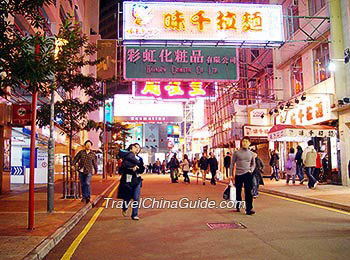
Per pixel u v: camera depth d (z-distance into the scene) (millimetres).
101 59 13758
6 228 7543
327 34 18047
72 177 13172
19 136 18922
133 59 19891
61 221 8359
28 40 5988
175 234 7418
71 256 5875
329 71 18031
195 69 20156
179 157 63938
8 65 5727
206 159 21953
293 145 22672
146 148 72062
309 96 19250
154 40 17109
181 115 36438
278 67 23734
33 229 7395
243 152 9836
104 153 29250
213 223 8523
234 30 17234
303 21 20531
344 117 16500
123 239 7059
